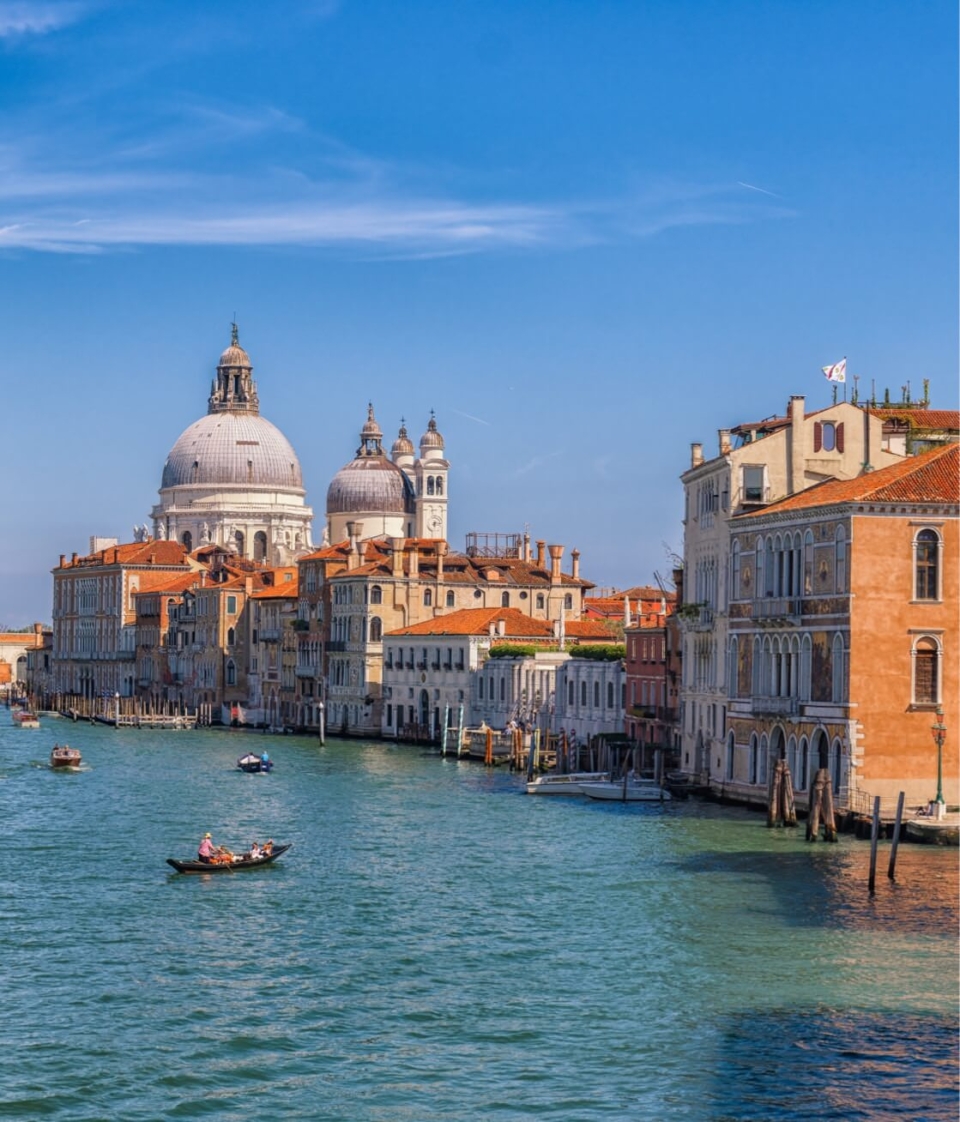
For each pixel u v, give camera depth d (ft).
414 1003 162.71
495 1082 140.97
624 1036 151.74
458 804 315.17
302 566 592.60
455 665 485.56
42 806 320.50
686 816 284.82
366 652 540.11
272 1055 148.15
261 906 208.44
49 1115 135.03
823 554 266.77
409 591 539.29
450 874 229.45
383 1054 148.15
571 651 421.18
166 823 291.17
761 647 288.71
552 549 551.59
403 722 519.60
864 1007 159.22
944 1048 147.54
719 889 213.05
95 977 173.27
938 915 196.13
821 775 248.52
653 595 545.44
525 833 268.62
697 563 324.39
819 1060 144.87
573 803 312.71
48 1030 154.92
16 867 240.12
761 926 191.52
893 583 258.78
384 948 184.85
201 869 233.76
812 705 268.82
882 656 258.57
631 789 312.71
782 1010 158.61
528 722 430.61
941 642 259.80
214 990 168.04
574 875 226.17
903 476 263.70
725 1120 132.05
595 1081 140.87
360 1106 136.36
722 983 167.73
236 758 450.30
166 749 491.31
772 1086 138.92
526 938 188.55
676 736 341.41
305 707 589.73
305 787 355.56
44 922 199.62
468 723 475.31
